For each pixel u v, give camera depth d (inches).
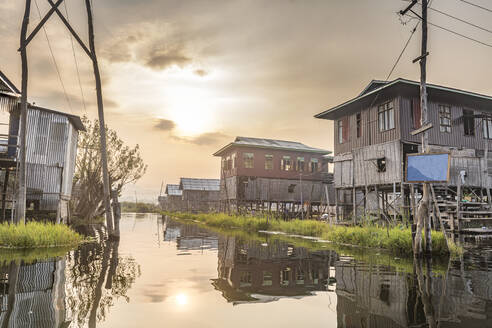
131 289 230.2
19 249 418.6
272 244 542.9
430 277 274.2
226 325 161.2
